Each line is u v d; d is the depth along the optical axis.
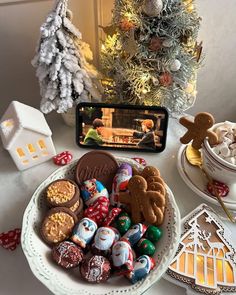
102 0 0.49
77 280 0.33
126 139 0.47
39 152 0.45
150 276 0.32
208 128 0.41
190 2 0.43
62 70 0.43
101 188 0.39
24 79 0.54
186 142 0.43
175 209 0.37
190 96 0.50
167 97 0.47
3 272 0.36
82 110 0.45
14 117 0.42
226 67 0.63
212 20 0.55
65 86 0.44
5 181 0.44
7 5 0.46
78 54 0.44
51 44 0.42
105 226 0.36
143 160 0.46
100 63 0.53
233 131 0.41
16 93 0.56
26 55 0.52
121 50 0.46
